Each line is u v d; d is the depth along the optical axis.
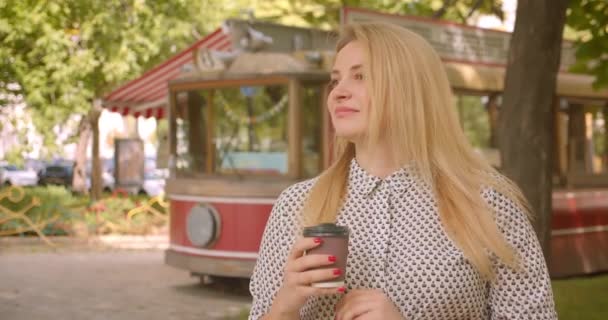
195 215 9.77
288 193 2.30
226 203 9.64
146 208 16.33
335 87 2.23
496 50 11.05
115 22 17.53
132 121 44.88
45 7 17.19
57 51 17.41
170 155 10.41
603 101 11.81
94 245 14.88
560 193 11.12
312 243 1.87
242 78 9.65
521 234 2.18
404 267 2.11
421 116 2.17
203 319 8.72
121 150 22.78
